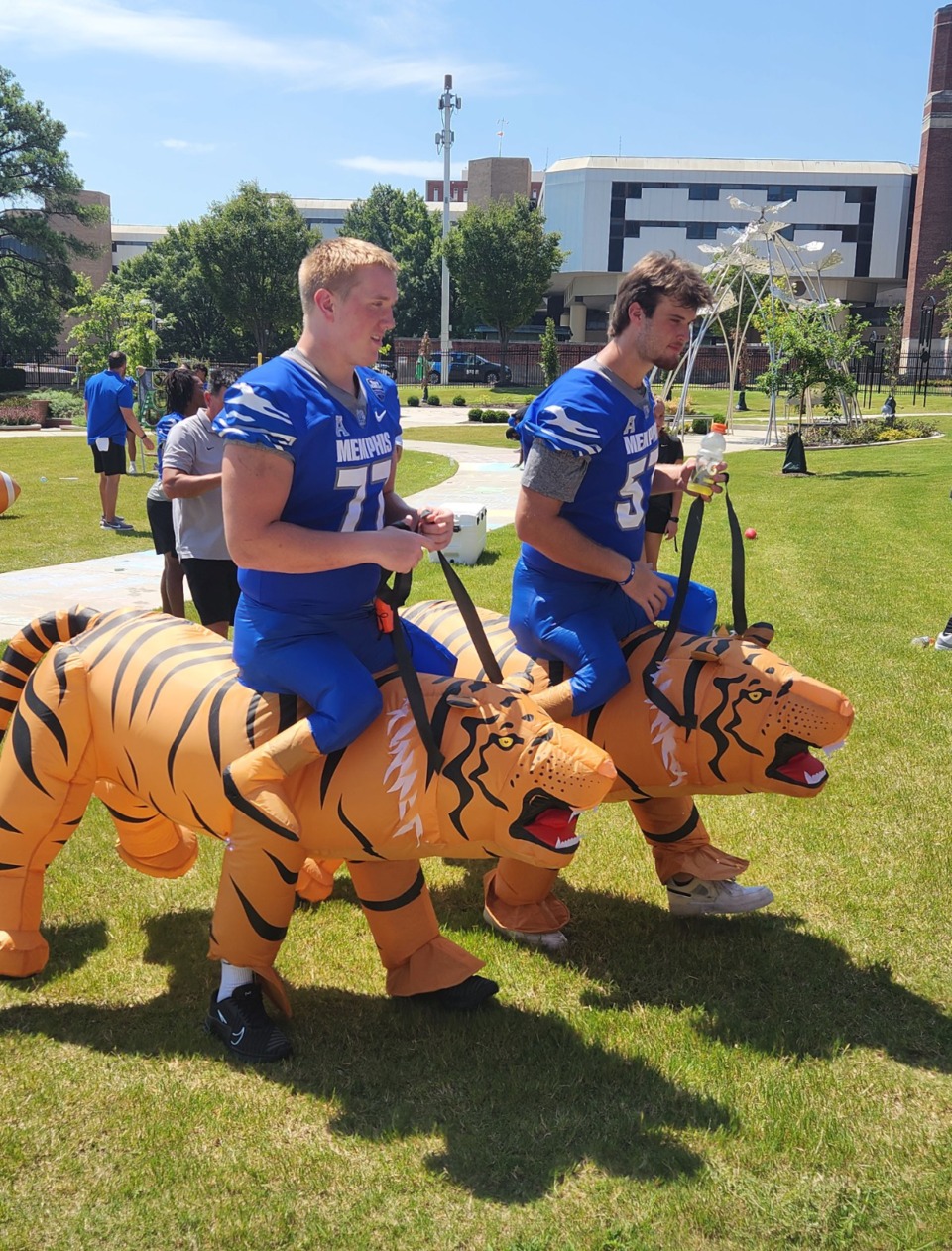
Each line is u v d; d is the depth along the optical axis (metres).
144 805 4.38
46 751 3.96
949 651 8.41
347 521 3.35
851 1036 3.82
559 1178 3.12
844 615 9.58
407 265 80.25
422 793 3.42
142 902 4.82
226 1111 3.41
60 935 4.55
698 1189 3.06
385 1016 3.94
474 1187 3.09
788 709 3.64
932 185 67.31
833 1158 3.19
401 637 3.38
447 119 61.62
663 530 4.70
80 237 94.81
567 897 4.89
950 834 5.34
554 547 3.69
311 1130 3.33
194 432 6.79
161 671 3.81
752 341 64.19
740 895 4.48
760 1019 3.94
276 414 3.09
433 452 27.94
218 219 68.75
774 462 24.48
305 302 3.20
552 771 3.29
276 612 3.36
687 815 4.50
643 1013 3.96
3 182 62.50
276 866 3.59
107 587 10.92
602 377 3.69
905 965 4.27
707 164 79.88
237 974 3.78
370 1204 3.02
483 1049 3.72
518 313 67.38
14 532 14.28
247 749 3.55
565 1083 3.54
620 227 80.69
